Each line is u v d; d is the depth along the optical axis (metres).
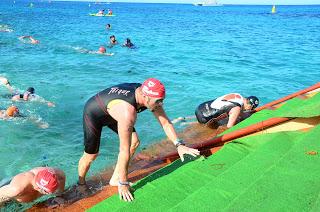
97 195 4.84
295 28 46.12
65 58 17.31
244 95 11.05
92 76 13.34
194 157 4.88
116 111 3.95
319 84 7.78
